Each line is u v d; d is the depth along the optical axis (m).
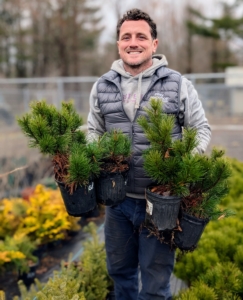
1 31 25.12
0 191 5.48
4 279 3.75
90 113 2.29
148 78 2.02
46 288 2.32
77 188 1.80
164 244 2.02
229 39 23.45
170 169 1.70
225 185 1.87
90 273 2.68
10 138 6.31
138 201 2.09
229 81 12.16
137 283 2.42
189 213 1.83
